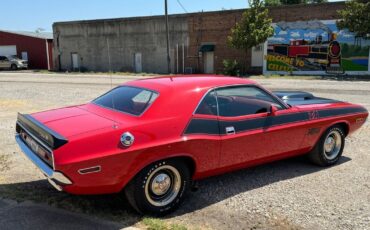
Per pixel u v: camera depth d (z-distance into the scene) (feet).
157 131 12.93
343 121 18.78
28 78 91.35
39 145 13.00
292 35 100.78
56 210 13.52
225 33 110.83
